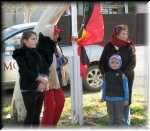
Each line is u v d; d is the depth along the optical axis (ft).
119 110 25.71
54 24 28.14
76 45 29.32
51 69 26.78
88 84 42.24
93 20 28.94
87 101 37.60
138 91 40.65
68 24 40.42
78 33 29.43
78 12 32.76
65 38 40.32
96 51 41.91
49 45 26.05
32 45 24.68
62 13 28.30
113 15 70.79
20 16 56.85
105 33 66.23
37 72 24.49
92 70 42.27
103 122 30.53
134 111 33.17
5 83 37.50
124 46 25.81
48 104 26.89
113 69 25.49
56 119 27.40
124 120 27.27
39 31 27.58
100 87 42.86
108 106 25.76
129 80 26.48
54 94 27.14
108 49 25.76
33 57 24.50
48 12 27.76
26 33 24.73
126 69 25.61
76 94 29.81
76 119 29.81
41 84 24.71
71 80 29.91
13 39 38.14
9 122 28.96
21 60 24.34
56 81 26.99
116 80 25.35
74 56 29.53
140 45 62.08
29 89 24.61
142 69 49.39
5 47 37.60
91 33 29.01
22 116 28.86
